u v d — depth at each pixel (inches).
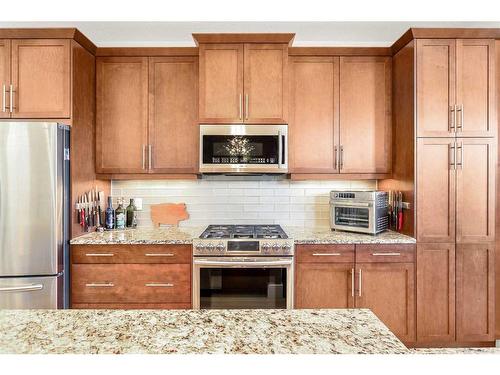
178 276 100.0
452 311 101.1
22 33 99.5
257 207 126.8
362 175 114.5
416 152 101.0
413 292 100.8
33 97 100.1
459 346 103.3
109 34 120.5
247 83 108.9
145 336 36.4
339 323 40.4
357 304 100.1
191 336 36.5
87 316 41.9
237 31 119.0
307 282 100.2
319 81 113.4
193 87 113.0
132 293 100.0
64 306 97.3
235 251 98.3
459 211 101.1
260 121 109.0
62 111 100.0
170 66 112.9
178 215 126.0
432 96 101.2
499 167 105.8
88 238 101.9
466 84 101.4
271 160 109.2
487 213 101.5
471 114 101.3
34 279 93.3
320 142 113.7
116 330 37.9
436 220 101.2
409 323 100.7
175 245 100.0
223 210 126.7
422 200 101.2
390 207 116.1
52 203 93.4
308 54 113.0
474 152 101.3
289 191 127.0
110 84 113.0
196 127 112.3
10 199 92.4
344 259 100.2
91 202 111.7
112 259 99.9
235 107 109.2
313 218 126.9
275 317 42.2
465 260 101.4
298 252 100.3
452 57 101.0
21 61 100.1
